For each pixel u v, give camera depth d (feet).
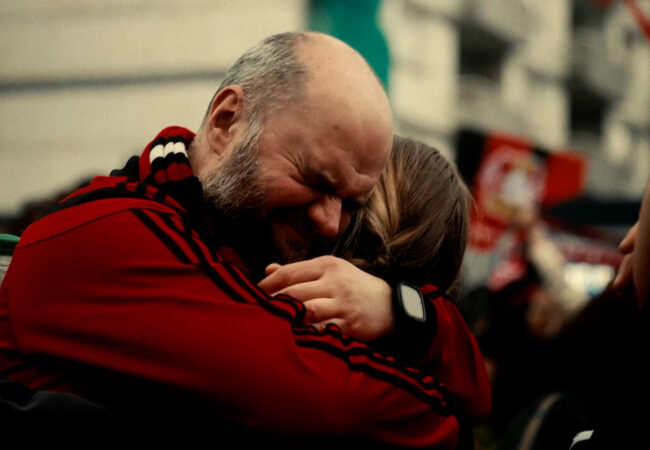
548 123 56.39
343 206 4.39
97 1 41.68
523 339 10.85
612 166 62.80
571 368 7.02
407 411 3.93
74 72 41.86
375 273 4.81
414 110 42.04
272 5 38.04
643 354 3.94
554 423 6.74
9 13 42.22
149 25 40.86
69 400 3.61
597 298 6.82
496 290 11.51
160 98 40.75
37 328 3.85
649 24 30.04
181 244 3.93
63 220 4.02
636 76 67.10
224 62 39.70
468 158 47.16
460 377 4.61
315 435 3.71
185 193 4.28
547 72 56.49
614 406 4.21
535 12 55.16
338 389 3.76
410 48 41.86
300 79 4.25
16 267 4.01
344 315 4.22
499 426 10.34
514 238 16.12
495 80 52.85
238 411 3.68
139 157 4.71
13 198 42.45
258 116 4.29
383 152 4.31
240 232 4.36
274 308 3.86
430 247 5.02
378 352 4.07
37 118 42.39
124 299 3.80
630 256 4.57
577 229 23.36
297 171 4.19
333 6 23.95
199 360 3.68
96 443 3.59
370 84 4.32
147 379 3.70
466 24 47.70
